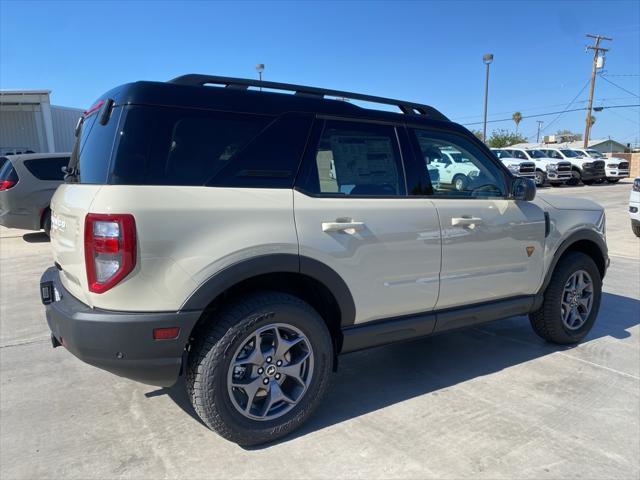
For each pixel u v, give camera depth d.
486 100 27.89
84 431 3.10
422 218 3.44
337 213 3.09
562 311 4.45
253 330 2.82
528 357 4.34
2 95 19.38
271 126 3.00
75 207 2.76
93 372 3.96
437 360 4.27
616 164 28.22
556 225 4.29
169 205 2.60
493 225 3.82
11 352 4.36
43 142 21.23
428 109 3.86
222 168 2.81
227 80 3.03
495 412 3.36
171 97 2.76
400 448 2.93
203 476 2.67
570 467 2.76
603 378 3.90
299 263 2.92
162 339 2.60
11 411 3.33
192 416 3.29
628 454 2.89
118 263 2.51
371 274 3.22
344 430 3.13
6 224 9.45
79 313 2.62
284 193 2.96
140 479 2.64
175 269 2.60
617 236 10.88
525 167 25.38
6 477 2.65
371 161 3.37
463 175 3.81
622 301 6.04
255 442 2.92
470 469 2.73
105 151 2.71
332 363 3.17
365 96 3.54
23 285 6.66
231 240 2.72
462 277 3.70
